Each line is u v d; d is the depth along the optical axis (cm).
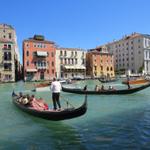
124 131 1107
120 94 2695
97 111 1678
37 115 1369
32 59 7131
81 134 1083
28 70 7025
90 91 2753
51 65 7444
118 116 1480
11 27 7050
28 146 928
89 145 922
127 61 10294
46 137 1050
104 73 8694
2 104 2119
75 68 8044
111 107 1875
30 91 3541
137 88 2672
